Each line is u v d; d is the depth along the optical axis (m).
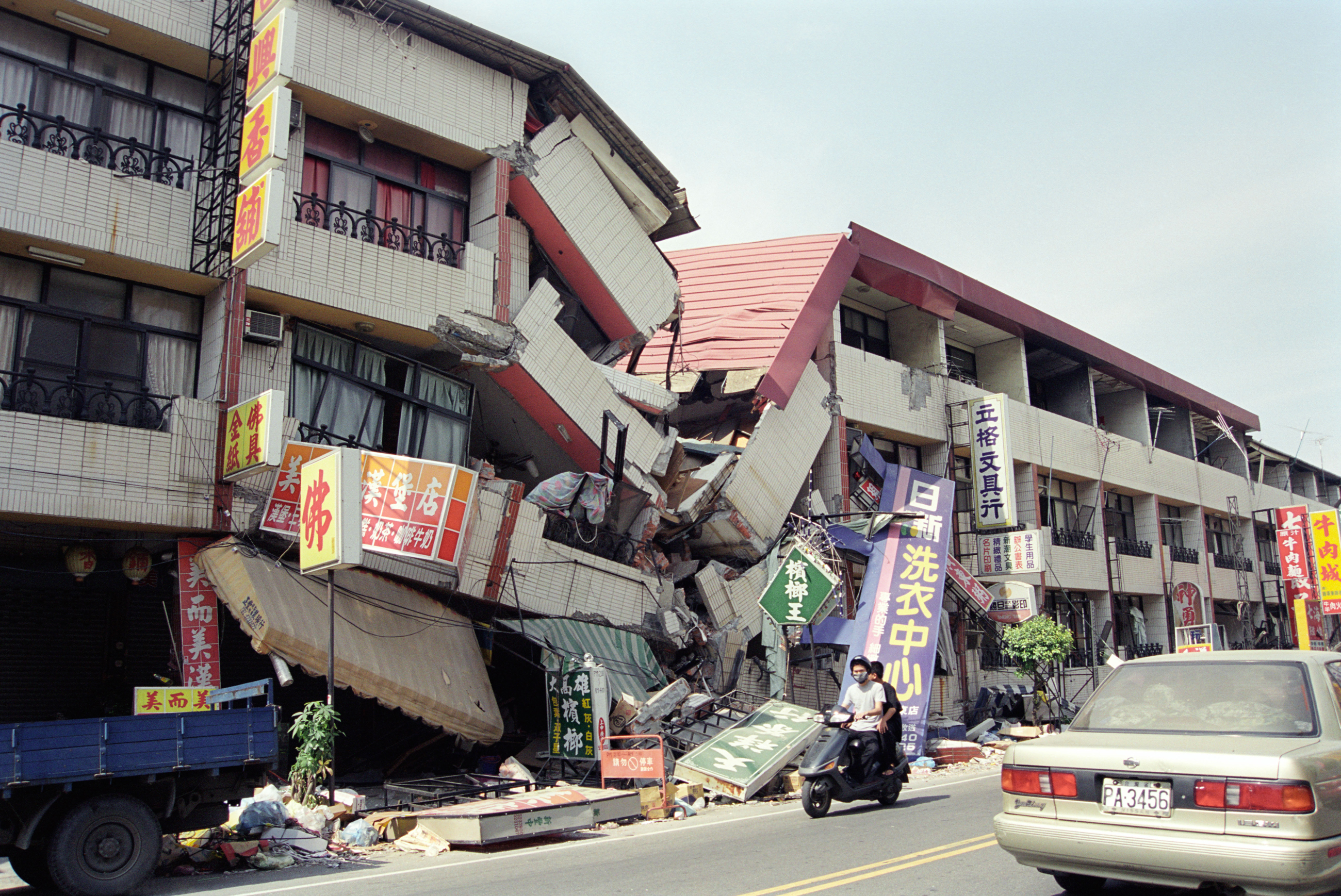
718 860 7.59
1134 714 5.91
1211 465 38.25
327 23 13.44
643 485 16.45
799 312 20.45
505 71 15.52
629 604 15.66
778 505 18.86
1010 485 23.73
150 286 12.24
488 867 7.82
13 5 11.42
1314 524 33.03
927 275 24.23
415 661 12.27
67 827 6.82
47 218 10.89
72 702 12.51
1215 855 4.81
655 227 18.22
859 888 6.36
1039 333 27.98
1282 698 5.56
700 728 14.08
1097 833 5.21
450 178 15.48
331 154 14.05
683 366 20.25
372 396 14.09
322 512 10.24
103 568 12.50
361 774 13.06
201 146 12.76
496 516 14.00
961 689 23.14
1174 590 32.00
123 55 12.33
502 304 14.88
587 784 12.12
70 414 11.22
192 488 11.49
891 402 23.30
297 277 12.69
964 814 9.85
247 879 7.59
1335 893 5.32
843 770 10.14
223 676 13.06
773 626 17.41
